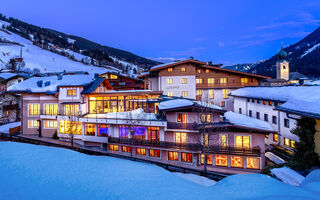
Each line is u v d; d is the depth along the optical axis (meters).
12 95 38.94
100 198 7.77
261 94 28.64
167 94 40.38
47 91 28.12
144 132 23.94
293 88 23.81
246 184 9.61
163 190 8.83
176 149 21.89
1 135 26.02
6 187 7.96
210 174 14.67
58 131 27.19
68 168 10.92
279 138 23.84
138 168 12.48
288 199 6.82
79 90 27.59
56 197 7.59
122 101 28.38
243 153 20.06
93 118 24.72
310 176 10.47
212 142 21.44
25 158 11.62
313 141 13.25
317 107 12.53
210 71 45.12
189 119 22.27
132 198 7.87
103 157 14.60
